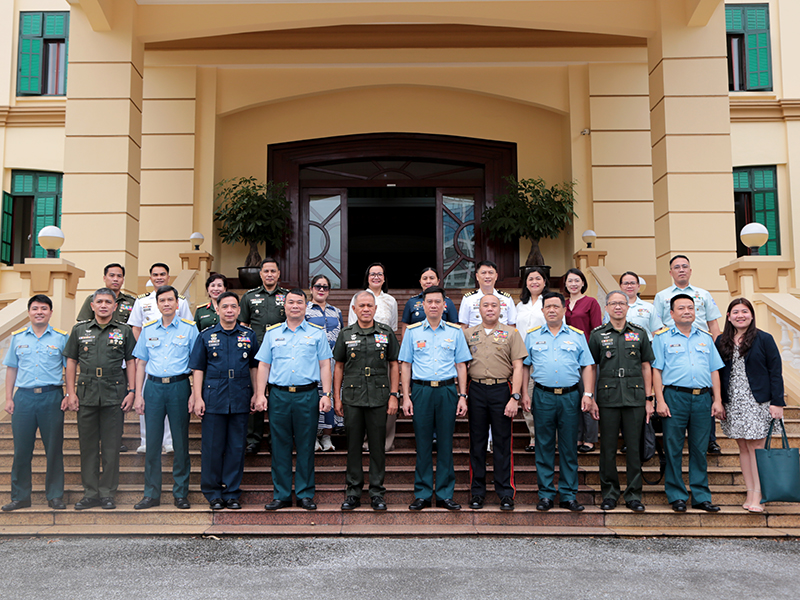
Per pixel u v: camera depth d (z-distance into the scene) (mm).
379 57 10773
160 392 5273
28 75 11789
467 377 5391
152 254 10398
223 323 5320
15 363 5312
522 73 10953
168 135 10609
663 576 3971
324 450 5965
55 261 6906
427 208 11953
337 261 11352
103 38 8492
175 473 5277
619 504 5387
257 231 10227
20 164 11680
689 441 5227
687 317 5230
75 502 5426
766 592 3688
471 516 5125
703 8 8086
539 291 6105
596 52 10781
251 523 5094
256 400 5230
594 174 10609
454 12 8562
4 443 5977
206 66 10828
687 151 8234
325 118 11234
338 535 4871
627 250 10508
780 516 5055
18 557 4348
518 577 3945
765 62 11500
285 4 8625
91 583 3828
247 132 11234
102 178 8289
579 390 5320
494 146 11383
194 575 3973
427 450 5238
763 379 5094
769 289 6875
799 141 11359
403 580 3881
